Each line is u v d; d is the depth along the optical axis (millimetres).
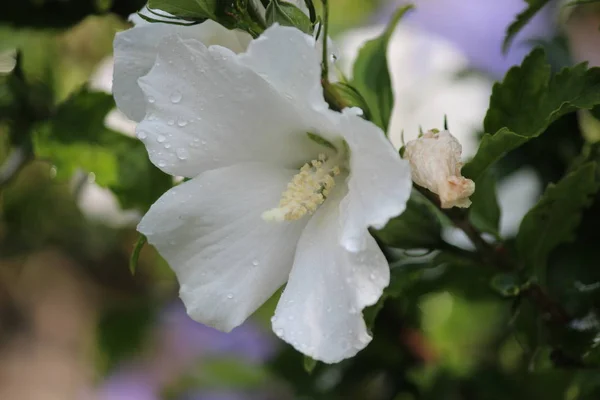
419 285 657
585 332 617
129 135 673
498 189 709
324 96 575
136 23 587
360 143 545
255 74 557
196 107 562
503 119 600
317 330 553
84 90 676
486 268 618
